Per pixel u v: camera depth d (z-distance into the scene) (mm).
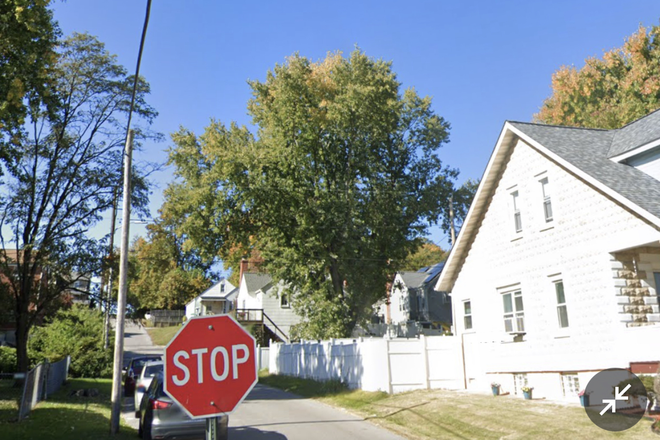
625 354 14266
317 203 34969
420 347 20797
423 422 14781
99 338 34094
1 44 14844
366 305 37312
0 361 30906
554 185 17156
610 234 15016
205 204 33969
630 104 39594
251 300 59688
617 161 16906
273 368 37469
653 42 42375
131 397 23641
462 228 20969
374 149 38531
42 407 17969
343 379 24125
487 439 12266
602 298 15141
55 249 23938
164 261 43281
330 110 33875
